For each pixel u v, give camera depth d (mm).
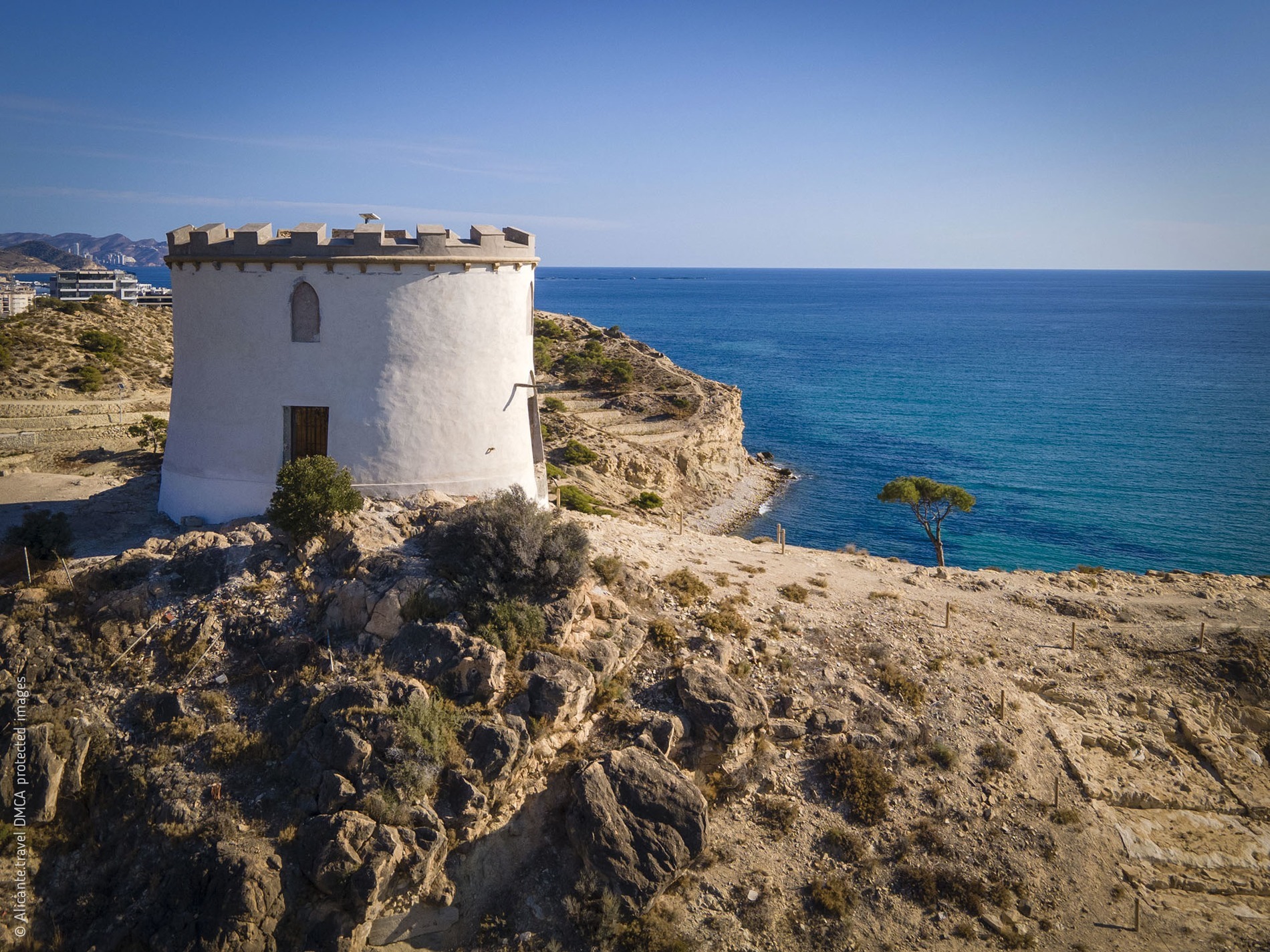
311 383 24016
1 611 20609
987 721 22703
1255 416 113375
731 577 27766
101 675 19531
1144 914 18781
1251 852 20516
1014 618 27984
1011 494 76812
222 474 24734
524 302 27219
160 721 18656
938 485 43625
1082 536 64938
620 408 87312
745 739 20719
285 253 23391
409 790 17219
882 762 21266
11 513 27609
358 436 24141
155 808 17156
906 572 31734
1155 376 151125
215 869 15945
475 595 20750
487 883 17953
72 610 20594
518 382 26766
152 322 87562
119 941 15750
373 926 16906
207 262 24062
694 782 19641
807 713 21969
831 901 18375
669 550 29562
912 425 108500
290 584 21625
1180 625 28031
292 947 15891
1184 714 24188
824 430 105312
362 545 21891
